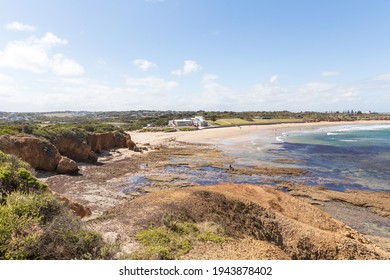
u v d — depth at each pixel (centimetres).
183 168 3978
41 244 688
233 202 1485
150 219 1193
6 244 664
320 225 1578
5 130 3259
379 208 2255
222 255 1013
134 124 13088
